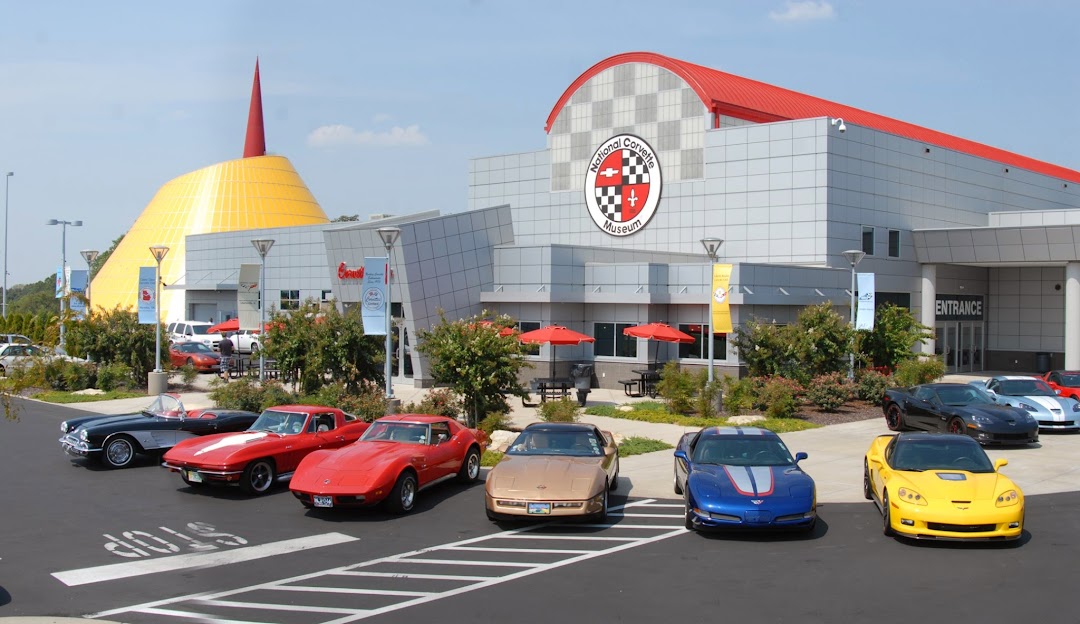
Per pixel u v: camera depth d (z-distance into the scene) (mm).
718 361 32875
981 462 13031
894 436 14297
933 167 44250
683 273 34219
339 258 39031
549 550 12078
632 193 43375
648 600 9820
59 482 17000
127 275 68375
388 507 14203
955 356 45938
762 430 14695
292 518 14086
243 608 9633
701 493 12672
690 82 41344
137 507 14867
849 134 38781
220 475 15367
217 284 58500
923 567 11047
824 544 12266
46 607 9664
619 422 24953
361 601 9867
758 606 9578
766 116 42750
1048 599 9727
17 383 22219
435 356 23422
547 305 34906
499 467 13859
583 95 45219
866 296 30062
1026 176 52906
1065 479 16891
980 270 47938
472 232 36406
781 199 38688
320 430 17266
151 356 34875
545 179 46781
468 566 11297
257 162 74438
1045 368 46094
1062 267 45875
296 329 26031
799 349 28156
